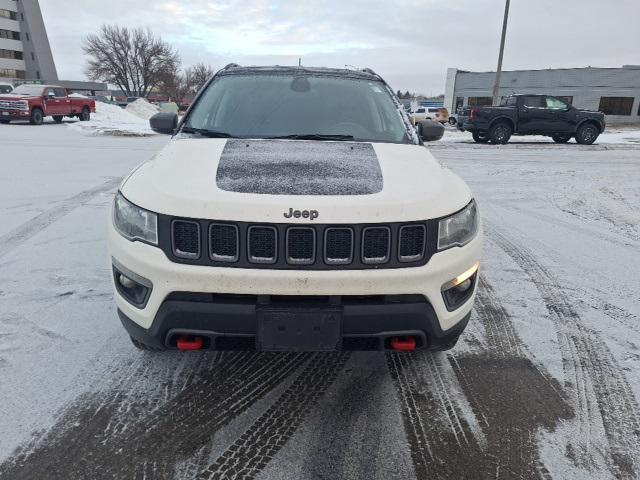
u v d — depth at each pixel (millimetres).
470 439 2244
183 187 2172
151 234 2129
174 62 73375
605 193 8008
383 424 2338
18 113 20641
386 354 2973
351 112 3299
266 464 2066
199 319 2092
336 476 2018
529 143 18500
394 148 2855
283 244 2025
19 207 6035
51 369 2650
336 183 2215
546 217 6355
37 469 1996
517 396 2564
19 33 75438
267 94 3410
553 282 4086
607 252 4902
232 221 2023
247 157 2512
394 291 2092
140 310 2199
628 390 2619
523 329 3268
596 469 2074
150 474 1993
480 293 3840
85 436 2186
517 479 2018
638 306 3641
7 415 2287
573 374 2762
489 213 6523
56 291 3584
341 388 2619
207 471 2020
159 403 2432
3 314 3217
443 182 2428
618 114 42125
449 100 46781
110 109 29328
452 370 2797
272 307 2061
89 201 6430
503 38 26703
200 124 3193
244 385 2613
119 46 69188
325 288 2041
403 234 2100
